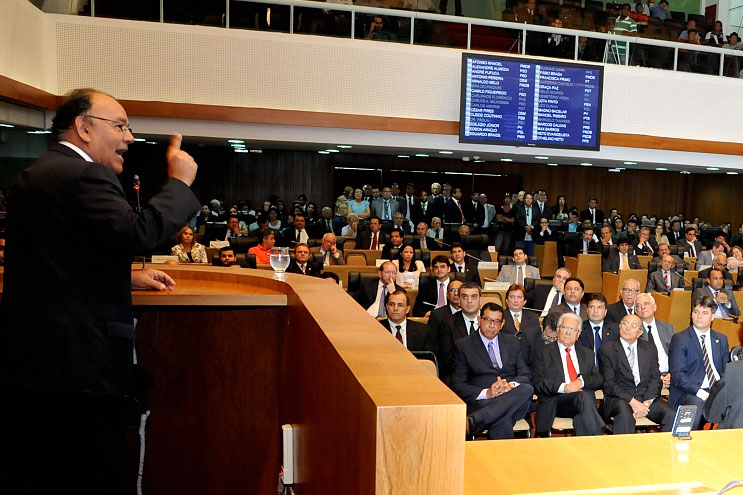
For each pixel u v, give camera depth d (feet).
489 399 13.85
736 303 24.68
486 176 53.62
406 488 2.54
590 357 15.16
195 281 7.35
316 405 4.11
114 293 4.58
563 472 6.33
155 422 7.21
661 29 34.86
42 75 27.37
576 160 43.60
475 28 32.32
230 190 49.34
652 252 37.76
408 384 2.83
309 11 30.60
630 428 14.05
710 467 6.61
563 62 31.68
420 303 23.38
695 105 35.17
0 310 4.55
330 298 5.14
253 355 6.93
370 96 31.32
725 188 55.93
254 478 7.02
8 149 32.19
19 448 4.63
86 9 28.40
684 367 15.60
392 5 31.50
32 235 4.43
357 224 38.50
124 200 4.54
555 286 22.00
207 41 29.45
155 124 29.66
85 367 4.46
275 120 30.07
